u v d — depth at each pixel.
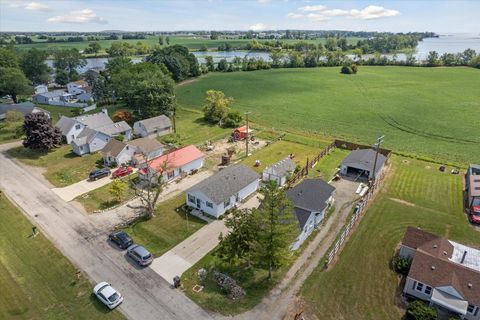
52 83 138.62
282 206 31.02
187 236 36.75
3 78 91.94
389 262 32.88
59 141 61.69
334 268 31.97
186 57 152.25
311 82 140.25
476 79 142.12
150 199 43.47
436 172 53.44
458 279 27.22
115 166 54.72
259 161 55.94
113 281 29.95
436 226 38.91
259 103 103.75
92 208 42.12
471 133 74.31
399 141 69.19
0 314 26.34
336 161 57.78
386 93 116.88
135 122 75.00
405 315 26.69
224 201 40.50
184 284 29.70
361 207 41.97
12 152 59.91
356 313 26.89
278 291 29.06
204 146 64.38
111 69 112.12
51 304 27.45
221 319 26.16
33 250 33.91
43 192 46.00
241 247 30.28
